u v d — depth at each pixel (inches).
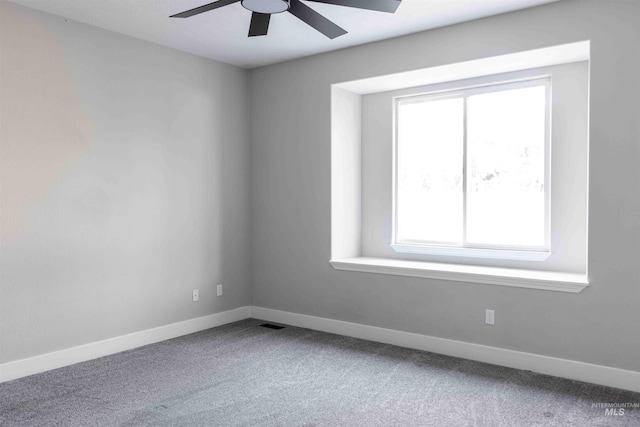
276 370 133.5
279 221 185.6
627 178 116.2
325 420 103.1
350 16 135.0
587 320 123.2
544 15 126.6
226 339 163.2
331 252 172.2
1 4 122.8
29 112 128.3
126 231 151.6
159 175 160.7
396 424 101.3
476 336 141.8
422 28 144.8
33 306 130.3
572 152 142.6
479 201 161.0
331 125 170.6
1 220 123.7
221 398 114.4
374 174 183.2
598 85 119.2
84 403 111.5
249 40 155.9
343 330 169.5
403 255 175.8
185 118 168.7
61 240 135.9
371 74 159.0
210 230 178.2
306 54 171.9
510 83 153.2
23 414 105.9
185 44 160.2
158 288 161.3
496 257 154.7
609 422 101.7
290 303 183.6
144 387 121.0
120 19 137.3
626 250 117.0
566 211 143.9
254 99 191.2
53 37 133.0
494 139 157.6
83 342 141.4
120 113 149.3
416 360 141.8
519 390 118.7
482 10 130.8
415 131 174.9
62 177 135.6
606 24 118.2
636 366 117.0
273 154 186.4
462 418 103.9
